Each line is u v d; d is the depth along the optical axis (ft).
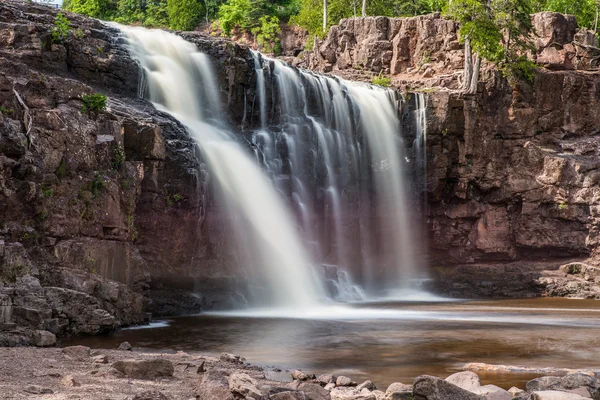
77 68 116.16
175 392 40.55
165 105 125.80
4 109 81.15
